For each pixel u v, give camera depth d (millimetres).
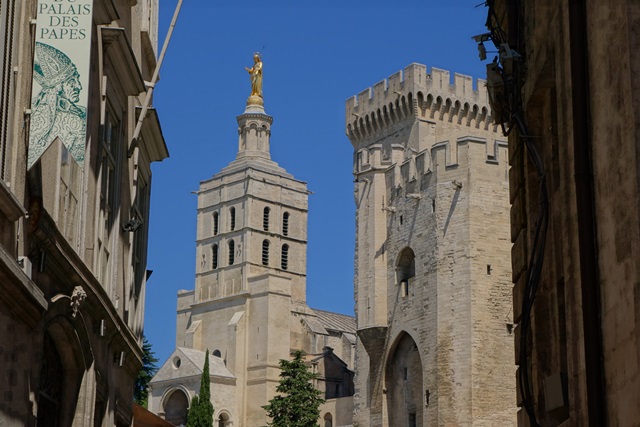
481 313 73500
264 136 161375
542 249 14367
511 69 16422
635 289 9930
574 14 11969
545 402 13750
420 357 76750
